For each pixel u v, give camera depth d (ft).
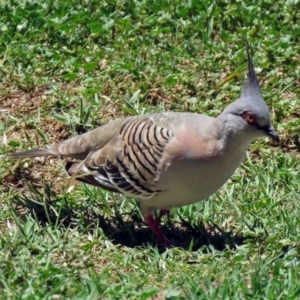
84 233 40.75
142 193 40.01
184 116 39.75
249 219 42.73
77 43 56.54
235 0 61.11
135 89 52.24
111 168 40.55
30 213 41.65
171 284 35.63
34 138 48.75
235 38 57.67
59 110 50.98
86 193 44.32
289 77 54.54
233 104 38.91
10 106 51.13
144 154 39.27
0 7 58.54
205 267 37.88
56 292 34.76
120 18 58.80
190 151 38.37
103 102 51.39
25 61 54.34
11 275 35.78
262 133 38.73
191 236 41.88
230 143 38.58
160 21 58.49
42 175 46.14
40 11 58.13
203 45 56.80
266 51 55.67
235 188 45.52
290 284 35.76
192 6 60.29
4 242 38.81
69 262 37.78
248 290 35.35
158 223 42.19
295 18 60.03
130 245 40.70
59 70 53.93
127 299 34.45
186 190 39.17
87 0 59.72
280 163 47.75
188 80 52.80
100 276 36.01
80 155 42.50
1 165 45.75
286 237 40.78
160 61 54.85
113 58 55.01
